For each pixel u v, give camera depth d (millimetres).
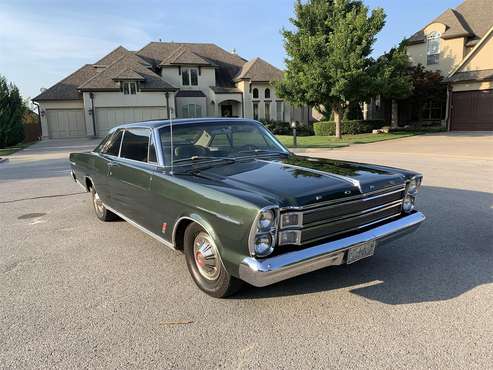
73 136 32969
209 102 35781
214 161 4082
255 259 2766
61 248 4875
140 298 3479
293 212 2854
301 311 3166
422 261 4105
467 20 27562
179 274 3992
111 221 6047
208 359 2582
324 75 20031
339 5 21109
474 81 22844
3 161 16766
